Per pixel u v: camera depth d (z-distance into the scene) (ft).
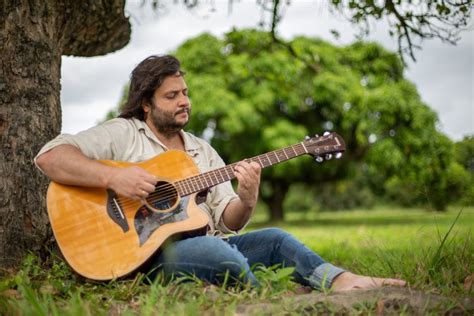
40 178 12.84
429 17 15.66
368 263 14.64
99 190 10.71
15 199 12.48
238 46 23.75
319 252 20.84
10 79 12.80
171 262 10.14
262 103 70.28
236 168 10.94
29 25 13.09
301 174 79.61
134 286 9.86
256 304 8.90
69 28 14.49
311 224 70.54
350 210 130.00
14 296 9.55
